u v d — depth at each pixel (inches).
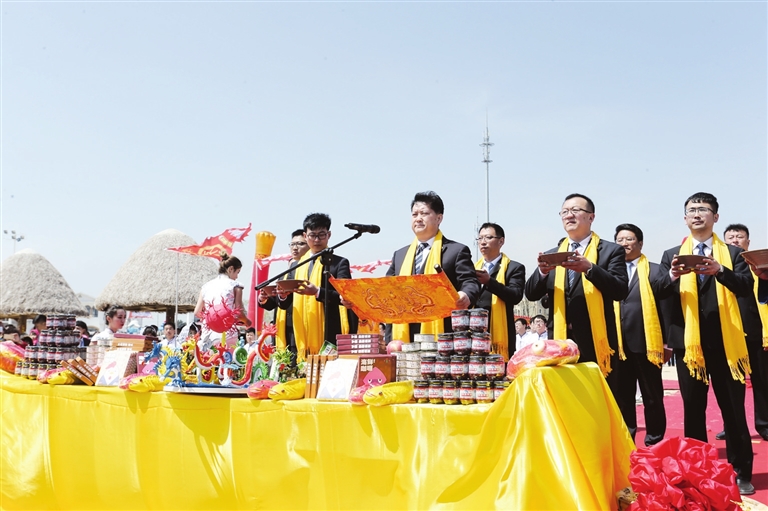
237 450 141.4
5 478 183.5
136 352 175.5
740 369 172.2
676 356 179.9
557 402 111.3
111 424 164.6
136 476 157.5
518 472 108.6
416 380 128.0
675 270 165.5
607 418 120.9
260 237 260.4
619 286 168.1
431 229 174.1
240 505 139.8
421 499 117.1
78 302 936.3
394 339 171.8
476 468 114.0
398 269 179.9
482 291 214.1
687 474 106.6
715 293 175.2
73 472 171.2
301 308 192.7
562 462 105.6
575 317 172.9
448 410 118.9
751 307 179.3
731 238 261.3
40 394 184.4
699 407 175.0
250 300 256.5
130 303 748.0
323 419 131.3
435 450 118.6
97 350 192.2
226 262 179.9
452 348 125.5
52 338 196.9
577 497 102.2
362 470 125.1
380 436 124.4
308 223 195.2
